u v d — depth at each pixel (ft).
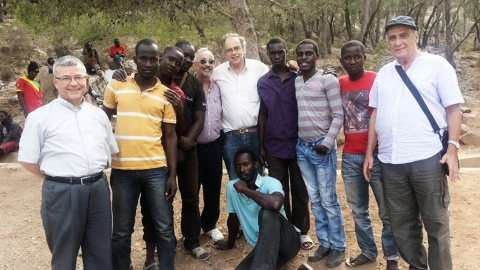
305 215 13.07
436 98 9.39
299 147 12.01
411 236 10.31
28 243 14.20
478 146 32.42
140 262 12.74
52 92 34.50
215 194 13.53
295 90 11.88
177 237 14.14
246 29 21.54
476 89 55.36
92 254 9.92
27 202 17.75
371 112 10.57
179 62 10.96
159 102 10.32
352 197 11.55
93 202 9.56
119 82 10.41
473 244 13.01
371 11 96.73
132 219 10.89
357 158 11.19
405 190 9.93
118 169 10.50
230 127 12.83
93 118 9.61
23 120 37.60
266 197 11.03
